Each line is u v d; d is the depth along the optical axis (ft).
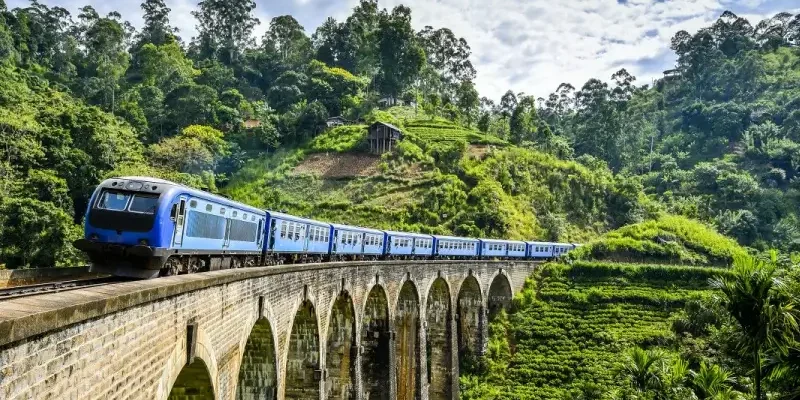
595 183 336.49
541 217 305.12
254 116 372.38
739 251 247.70
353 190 292.40
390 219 269.44
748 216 323.16
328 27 521.24
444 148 323.78
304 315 85.46
